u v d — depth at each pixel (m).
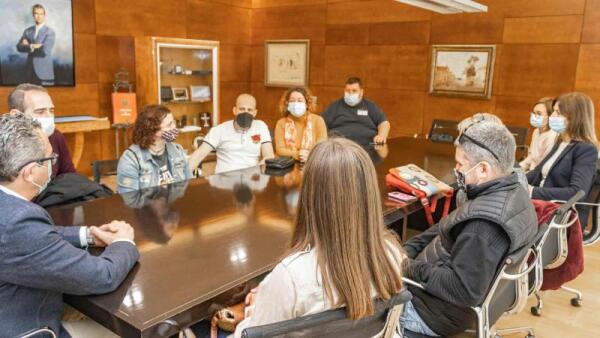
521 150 4.16
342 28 6.17
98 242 1.43
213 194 2.14
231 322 1.38
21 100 2.34
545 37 4.75
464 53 5.25
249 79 7.27
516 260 1.44
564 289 2.79
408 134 5.86
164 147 2.56
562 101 2.70
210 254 1.42
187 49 6.11
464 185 1.64
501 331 2.30
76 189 2.04
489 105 5.20
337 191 0.94
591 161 2.59
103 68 5.52
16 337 1.18
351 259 0.94
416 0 3.24
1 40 4.59
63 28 5.04
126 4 5.59
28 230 1.14
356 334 0.96
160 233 1.60
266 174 2.62
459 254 1.46
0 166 1.21
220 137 3.27
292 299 0.93
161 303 1.13
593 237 2.63
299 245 0.99
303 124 3.47
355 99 4.38
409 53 5.68
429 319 1.60
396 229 2.59
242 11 6.96
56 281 1.14
